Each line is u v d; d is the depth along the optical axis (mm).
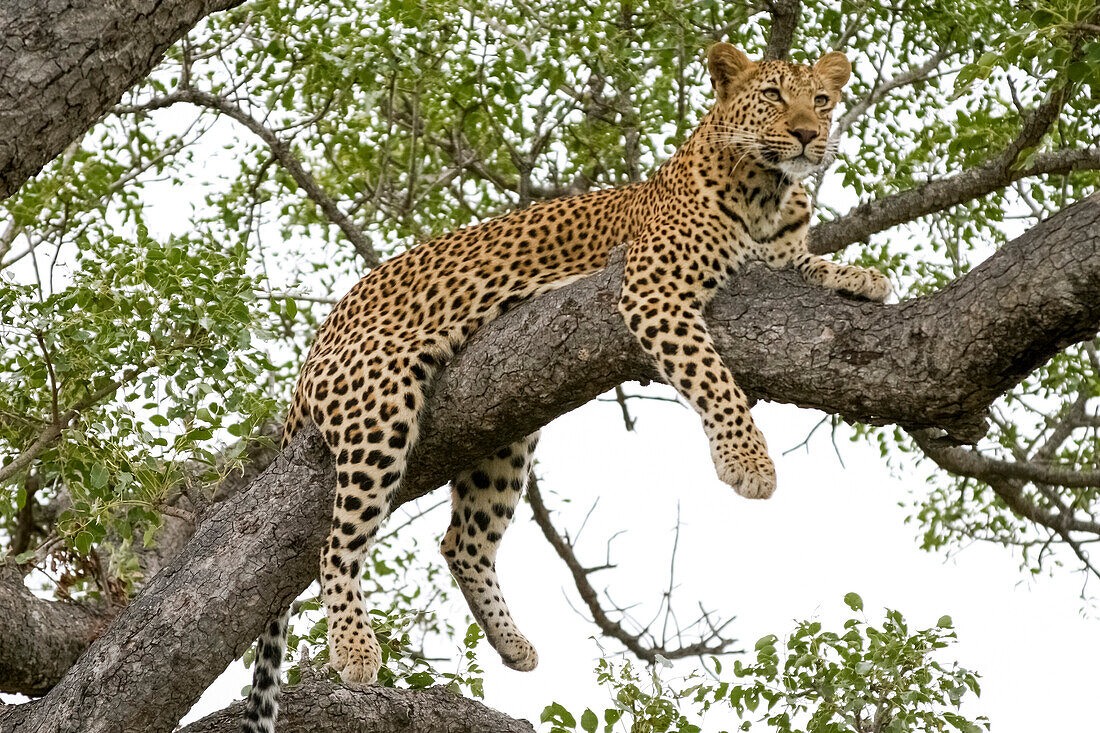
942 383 7906
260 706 9883
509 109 15398
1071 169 13430
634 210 11031
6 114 7109
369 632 9984
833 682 10141
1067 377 15617
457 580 11797
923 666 10266
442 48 14422
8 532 14500
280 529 9859
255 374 10758
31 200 11438
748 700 10430
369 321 10875
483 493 11781
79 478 10539
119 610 12008
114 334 10156
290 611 11250
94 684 9258
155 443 10594
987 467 15078
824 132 10828
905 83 15078
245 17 14969
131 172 15266
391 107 14062
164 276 10188
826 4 15195
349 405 10211
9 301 10344
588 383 9422
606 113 15383
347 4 14633
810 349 8430
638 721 10359
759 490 8969
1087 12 8625
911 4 14875
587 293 9375
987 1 14492
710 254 10320
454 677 10938
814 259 10758
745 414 9125
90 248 11211
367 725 10305
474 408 9641
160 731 9359
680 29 14133
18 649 10977
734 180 10586
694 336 9195
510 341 9453
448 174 15461
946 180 14008
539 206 11453
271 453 14672
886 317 8250
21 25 7188
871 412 8344
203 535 9906
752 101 10617
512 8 14477
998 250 7848
